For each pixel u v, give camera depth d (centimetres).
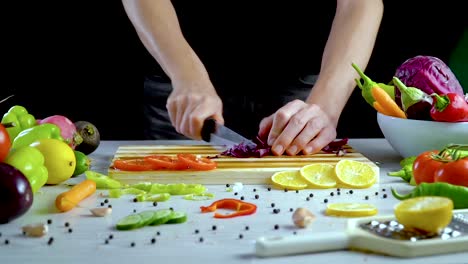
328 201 115
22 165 114
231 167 128
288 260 91
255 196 117
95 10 214
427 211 91
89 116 222
